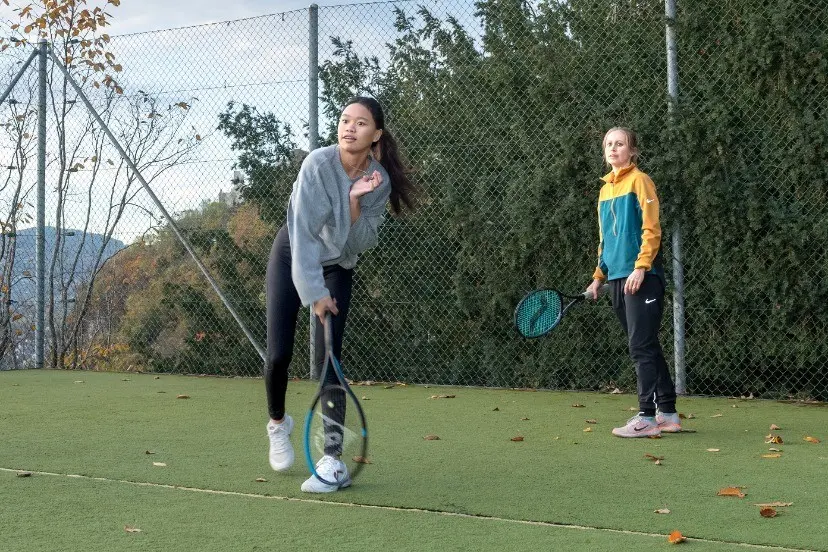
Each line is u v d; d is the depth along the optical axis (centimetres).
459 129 704
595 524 305
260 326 770
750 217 620
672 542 282
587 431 501
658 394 495
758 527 300
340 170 358
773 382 639
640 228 492
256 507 328
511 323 696
